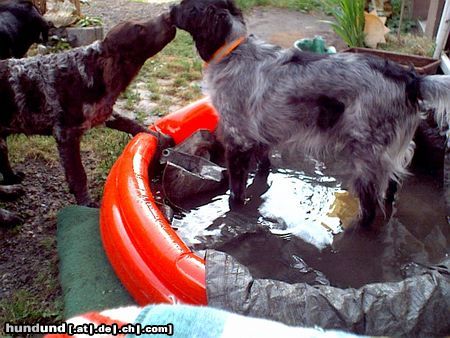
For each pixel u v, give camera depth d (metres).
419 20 3.48
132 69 1.74
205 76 1.74
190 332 0.39
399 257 1.57
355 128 1.54
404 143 1.58
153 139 1.87
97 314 0.47
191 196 1.85
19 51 2.41
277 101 1.61
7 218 1.70
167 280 1.24
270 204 1.83
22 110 1.70
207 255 1.24
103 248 1.52
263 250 1.60
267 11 4.04
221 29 1.61
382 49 2.85
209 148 2.01
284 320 1.09
